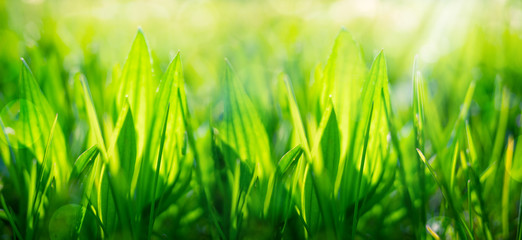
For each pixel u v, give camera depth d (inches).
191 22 76.1
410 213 26.5
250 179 25.3
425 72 37.5
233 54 47.8
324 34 58.2
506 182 26.2
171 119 25.0
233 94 25.3
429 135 28.4
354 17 62.8
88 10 69.3
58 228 25.6
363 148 24.4
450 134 27.8
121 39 53.4
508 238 26.5
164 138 24.4
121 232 25.2
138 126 24.9
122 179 24.7
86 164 24.8
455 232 25.9
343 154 25.1
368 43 52.9
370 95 24.6
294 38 57.6
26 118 25.3
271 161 25.5
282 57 40.3
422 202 25.8
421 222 26.0
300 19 72.6
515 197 27.7
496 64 40.0
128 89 25.0
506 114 28.4
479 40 41.2
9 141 25.9
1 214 26.2
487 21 46.5
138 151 25.0
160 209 26.0
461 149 26.5
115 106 25.4
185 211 28.0
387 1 59.7
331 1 78.7
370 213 27.7
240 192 25.3
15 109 31.2
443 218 26.3
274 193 25.3
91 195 25.1
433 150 27.6
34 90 25.4
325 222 24.8
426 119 27.6
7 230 27.7
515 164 27.2
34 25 54.3
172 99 24.9
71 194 25.5
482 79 36.5
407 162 27.1
